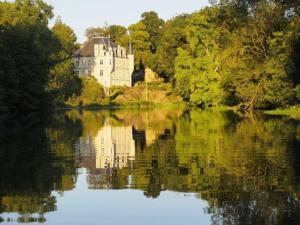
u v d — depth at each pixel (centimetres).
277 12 6812
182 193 1847
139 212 1619
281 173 2156
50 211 1630
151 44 16012
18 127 4762
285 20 6850
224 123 5188
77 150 3136
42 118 6309
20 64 7100
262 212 1560
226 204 1673
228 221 1488
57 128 4825
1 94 6259
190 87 9519
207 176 2142
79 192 1892
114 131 4581
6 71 6525
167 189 1923
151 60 14350
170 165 2475
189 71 9750
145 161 2639
